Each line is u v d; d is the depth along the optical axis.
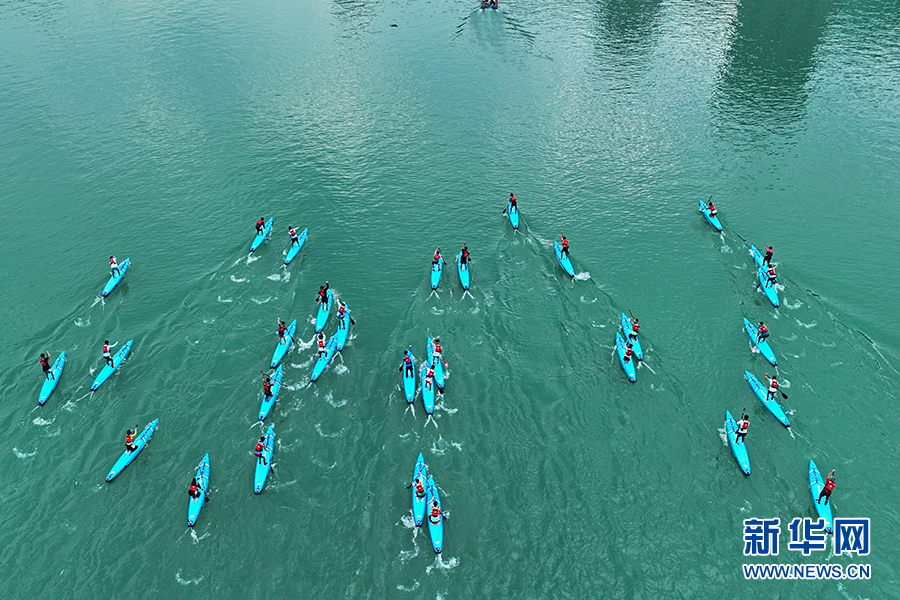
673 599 42.81
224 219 82.06
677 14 146.50
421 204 84.81
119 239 78.62
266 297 68.69
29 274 73.06
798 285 68.94
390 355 61.22
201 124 105.12
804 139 96.06
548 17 148.88
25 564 45.34
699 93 111.12
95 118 107.19
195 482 48.78
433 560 44.84
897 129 96.75
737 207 82.12
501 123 104.81
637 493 49.25
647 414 55.31
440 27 145.00
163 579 44.22
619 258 74.06
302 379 58.53
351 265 73.50
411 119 106.50
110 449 53.06
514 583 43.69
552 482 50.06
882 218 78.69
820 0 148.62
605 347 61.84
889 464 50.72
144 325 65.31
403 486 49.56
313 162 94.38
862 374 58.22
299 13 155.00
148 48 134.75
